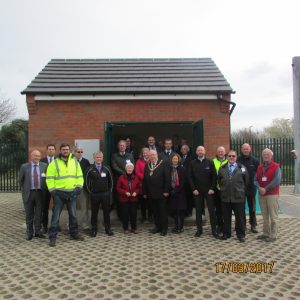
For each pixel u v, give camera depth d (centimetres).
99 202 727
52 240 650
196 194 710
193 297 413
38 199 700
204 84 923
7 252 609
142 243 662
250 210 739
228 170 678
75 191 682
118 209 823
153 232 745
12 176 1605
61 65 1052
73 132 889
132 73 1000
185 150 786
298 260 547
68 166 681
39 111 886
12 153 1606
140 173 766
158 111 902
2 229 795
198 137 838
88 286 451
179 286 447
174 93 884
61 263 545
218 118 905
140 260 555
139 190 761
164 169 724
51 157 765
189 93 885
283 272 494
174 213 746
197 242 664
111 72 1005
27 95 875
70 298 415
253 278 472
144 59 1128
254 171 735
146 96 886
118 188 747
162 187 722
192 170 718
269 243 650
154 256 576
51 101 888
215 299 407
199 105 905
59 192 666
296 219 873
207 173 706
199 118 904
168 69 1034
